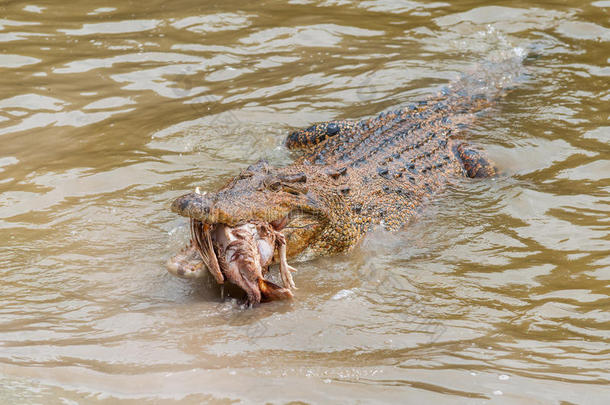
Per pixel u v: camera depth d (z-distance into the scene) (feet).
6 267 56.49
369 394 41.75
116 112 86.33
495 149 81.05
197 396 41.57
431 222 68.39
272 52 104.27
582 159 77.25
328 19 114.93
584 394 41.63
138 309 52.60
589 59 103.04
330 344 48.24
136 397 41.39
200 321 51.44
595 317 50.93
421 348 47.44
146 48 103.55
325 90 94.48
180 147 79.20
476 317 51.62
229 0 122.11
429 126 85.92
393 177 73.87
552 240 62.69
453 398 41.32
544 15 115.96
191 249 58.03
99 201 67.31
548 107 90.33
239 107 88.94
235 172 74.43
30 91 89.76
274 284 53.78
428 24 113.70
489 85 96.94
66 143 78.64
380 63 101.65
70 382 42.83
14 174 71.36
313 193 61.72
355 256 63.72
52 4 118.32
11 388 41.78
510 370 44.34
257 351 47.24
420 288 56.49
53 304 52.39
